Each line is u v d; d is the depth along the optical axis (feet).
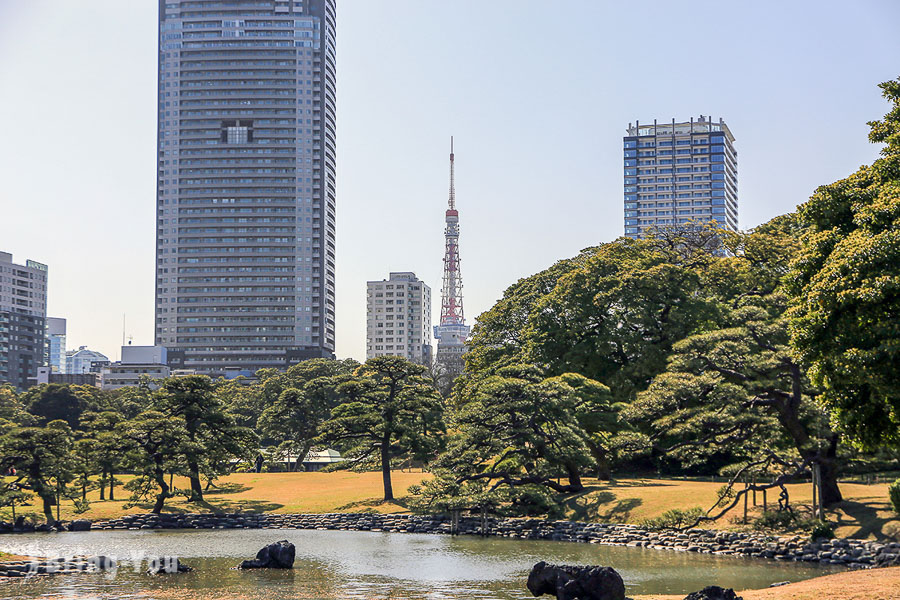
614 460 266.77
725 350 215.72
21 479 305.94
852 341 131.75
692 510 221.46
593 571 131.44
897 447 143.33
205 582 163.43
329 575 172.14
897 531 182.19
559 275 370.94
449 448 271.28
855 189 149.79
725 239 372.17
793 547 189.98
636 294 313.94
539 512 259.60
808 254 147.33
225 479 416.46
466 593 149.07
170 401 344.69
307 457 525.75
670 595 139.95
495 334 374.02
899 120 154.20
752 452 227.81
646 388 307.17
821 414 204.64
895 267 128.16
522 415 261.85
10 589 155.33
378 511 294.66
